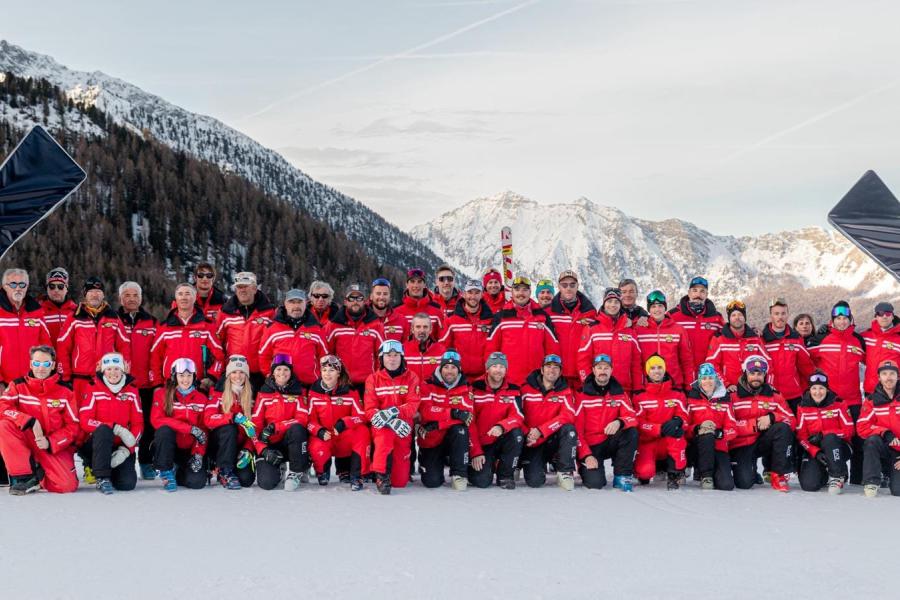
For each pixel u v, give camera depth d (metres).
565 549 7.12
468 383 10.78
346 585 5.99
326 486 10.55
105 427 9.91
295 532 7.66
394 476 10.55
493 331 11.70
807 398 11.04
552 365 10.88
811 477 10.92
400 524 8.08
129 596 5.73
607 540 7.50
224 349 11.68
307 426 10.45
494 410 10.73
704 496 10.23
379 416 10.02
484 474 10.69
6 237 10.80
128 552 6.86
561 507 9.19
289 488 10.13
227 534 7.55
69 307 11.29
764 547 7.32
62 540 7.27
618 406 10.80
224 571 6.32
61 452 9.95
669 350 11.76
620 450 10.73
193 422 10.34
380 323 11.70
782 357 12.19
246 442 10.54
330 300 12.32
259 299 11.73
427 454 10.72
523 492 10.32
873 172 12.09
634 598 5.81
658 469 11.41
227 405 10.45
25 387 9.90
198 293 12.36
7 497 9.48
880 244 11.94
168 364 11.14
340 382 10.55
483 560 6.71
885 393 10.66
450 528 7.92
